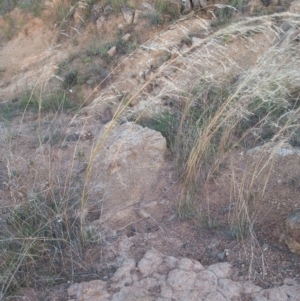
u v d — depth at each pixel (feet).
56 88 20.29
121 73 20.12
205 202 11.91
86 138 15.62
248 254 10.40
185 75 15.76
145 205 12.05
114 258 10.69
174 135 14.44
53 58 22.75
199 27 20.31
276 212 11.35
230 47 16.81
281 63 12.12
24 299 9.91
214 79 14.69
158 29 21.43
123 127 14.39
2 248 10.74
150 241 10.97
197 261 10.24
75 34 23.30
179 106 15.35
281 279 9.82
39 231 10.95
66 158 14.15
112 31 22.34
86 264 10.62
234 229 10.86
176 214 11.64
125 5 22.66
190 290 9.64
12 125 17.49
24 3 25.63
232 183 11.82
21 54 24.41
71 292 9.92
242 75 14.16
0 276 9.97
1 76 23.89
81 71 21.01
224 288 9.65
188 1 21.62
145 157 13.47
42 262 10.69
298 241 10.15
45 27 24.66
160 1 22.11
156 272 10.10
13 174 13.39
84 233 10.93
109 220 11.67
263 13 19.85
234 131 13.74
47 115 18.01
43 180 13.03
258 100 13.92
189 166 12.07
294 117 12.10
